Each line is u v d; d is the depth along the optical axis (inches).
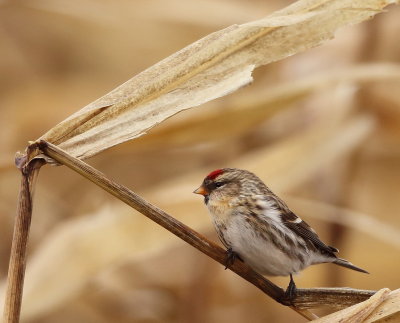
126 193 219.9
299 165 402.9
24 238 206.5
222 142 507.2
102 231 361.1
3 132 578.2
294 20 236.2
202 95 232.5
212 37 238.5
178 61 234.7
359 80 376.5
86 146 224.1
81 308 499.5
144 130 227.3
